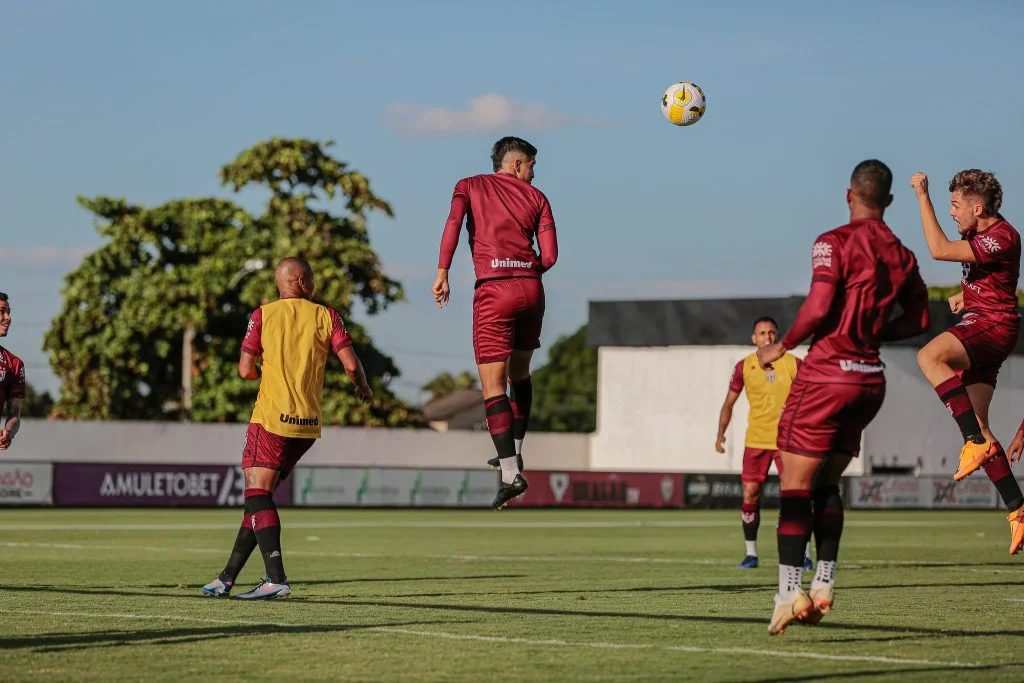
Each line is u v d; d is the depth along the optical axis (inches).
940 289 2746.1
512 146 506.0
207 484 1863.9
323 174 2738.7
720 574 712.4
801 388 393.4
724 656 363.9
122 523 1368.1
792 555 393.7
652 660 355.9
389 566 775.7
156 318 2652.6
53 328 2704.2
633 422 2942.9
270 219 2706.7
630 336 2947.8
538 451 2947.8
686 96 580.1
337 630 421.7
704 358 2869.1
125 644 383.9
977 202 512.1
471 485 2037.4
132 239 2719.0
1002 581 662.5
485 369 501.4
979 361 518.9
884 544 1093.8
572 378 5506.9
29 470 1754.4
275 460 542.0
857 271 384.8
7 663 345.7
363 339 2694.4
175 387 2792.8
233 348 2721.5
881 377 392.8
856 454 405.7
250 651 371.6
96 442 2338.8
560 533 1268.5
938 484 2285.9
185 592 571.2
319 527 1353.3
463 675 329.7
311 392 546.0
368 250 2667.3
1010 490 506.9
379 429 2613.2
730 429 2844.5
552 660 355.6
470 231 506.6
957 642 397.7
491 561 828.6
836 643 394.3
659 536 1221.1
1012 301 518.0
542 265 501.4
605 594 575.8
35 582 626.5
